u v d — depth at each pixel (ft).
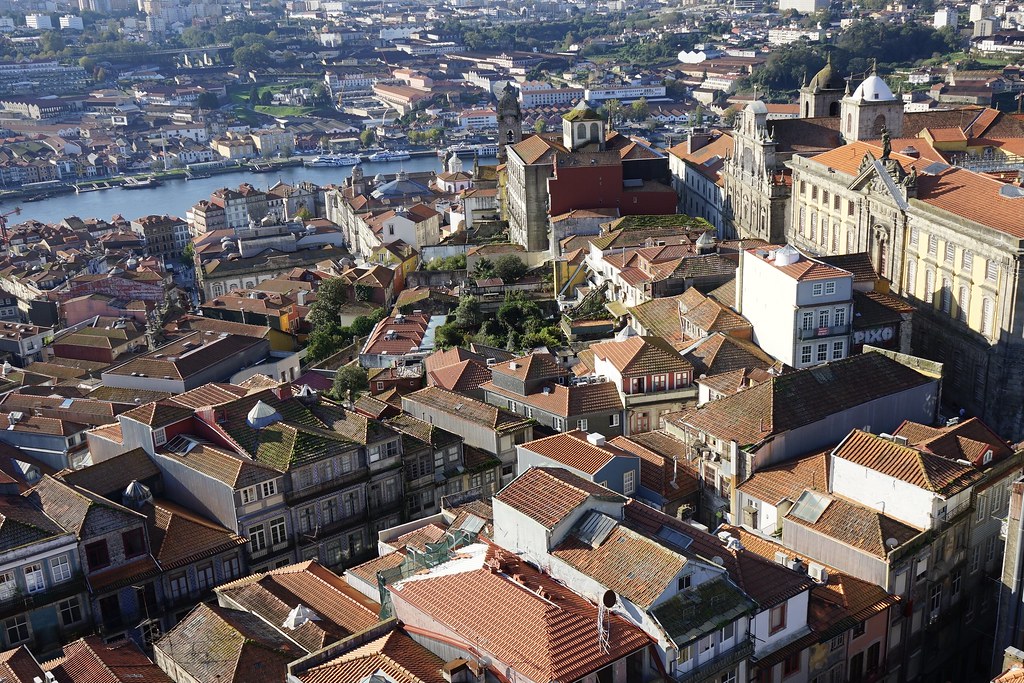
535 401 465.47
